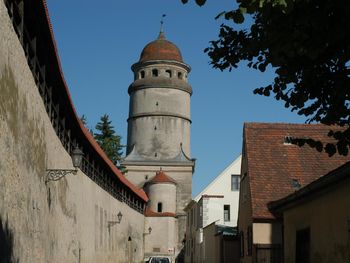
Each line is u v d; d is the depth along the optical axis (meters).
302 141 9.73
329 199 15.99
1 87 10.77
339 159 27.56
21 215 12.84
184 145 83.88
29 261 13.83
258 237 24.39
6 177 11.23
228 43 9.81
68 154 22.08
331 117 9.19
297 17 8.04
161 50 86.50
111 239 36.12
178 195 79.56
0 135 10.66
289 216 20.56
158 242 72.31
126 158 81.12
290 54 8.22
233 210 46.81
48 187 17.03
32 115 14.41
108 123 72.44
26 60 13.57
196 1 7.61
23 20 13.28
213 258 36.31
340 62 8.76
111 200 36.34
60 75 16.92
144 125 82.94
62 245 19.86
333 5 7.77
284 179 26.27
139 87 84.12
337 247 15.27
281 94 9.85
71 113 20.81
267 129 28.66
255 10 7.53
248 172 26.59
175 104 83.62
